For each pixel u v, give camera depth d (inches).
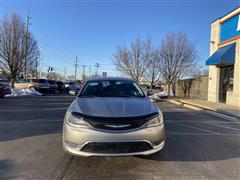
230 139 275.7
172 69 1085.8
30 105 581.6
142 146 166.6
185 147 234.4
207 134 298.8
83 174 164.7
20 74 1189.7
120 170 172.2
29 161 187.5
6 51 1077.8
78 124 168.4
